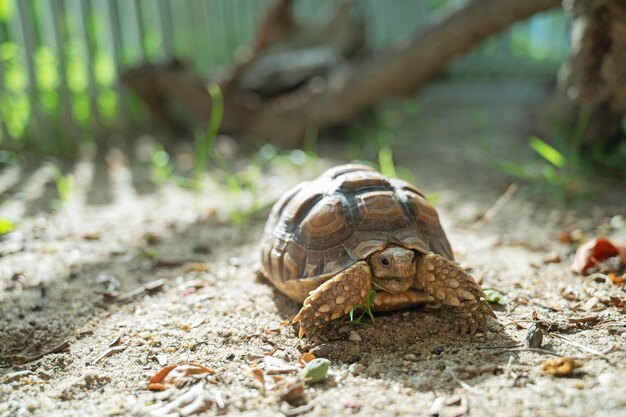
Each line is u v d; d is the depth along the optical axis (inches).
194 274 30.4
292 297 26.4
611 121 42.3
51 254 32.8
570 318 25.1
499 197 39.5
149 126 59.1
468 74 86.3
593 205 36.9
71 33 56.5
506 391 21.4
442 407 20.9
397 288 24.0
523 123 56.6
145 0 61.6
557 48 83.2
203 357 24.0
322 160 49.0
